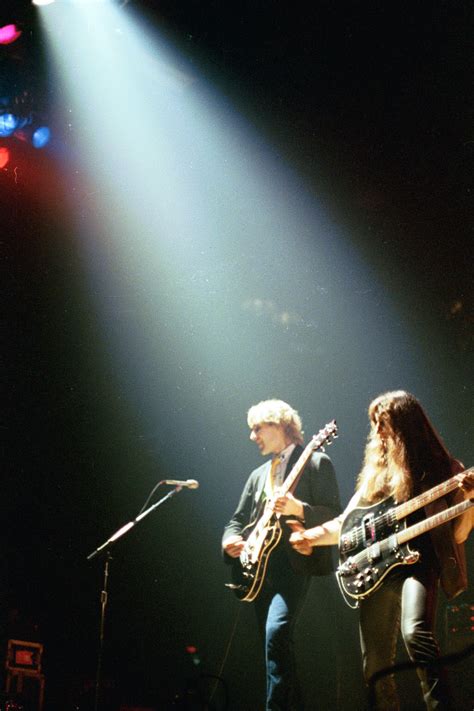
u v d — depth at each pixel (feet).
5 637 24.25
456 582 10.77
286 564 13.66
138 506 28.37
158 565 27.81
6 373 28.37
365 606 11.52
